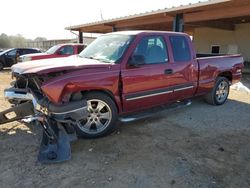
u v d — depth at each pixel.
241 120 5.70
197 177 3.37
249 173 3.50
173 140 4.53
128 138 4.56
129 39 4.91
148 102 5.12
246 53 18.56
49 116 3.93
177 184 3.21
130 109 4.91
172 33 5.53
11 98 4.59
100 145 4.26
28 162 3.65
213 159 3.87
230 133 4.92
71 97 4.10
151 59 5.07
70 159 3.75
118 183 3.21
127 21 16.48
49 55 12.38
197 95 6.32
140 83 4.83
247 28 18.30
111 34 5.50
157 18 14.91
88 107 4.30
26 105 4.32
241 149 4.23
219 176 3.41
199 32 21.86
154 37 5.15
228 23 18.58
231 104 7.12
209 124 5.39
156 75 5.07
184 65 5.62
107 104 4.48
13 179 3.25
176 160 3.80
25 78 4.41
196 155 3.98
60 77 3.97
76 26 20.52
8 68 18.14
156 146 4.26
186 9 11.66
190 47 5.84
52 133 3.86
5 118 4.46
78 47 13.18
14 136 4.49
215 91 6.73
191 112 6.23
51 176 3.33
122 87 4.60
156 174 3.42
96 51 5.20
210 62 6.35
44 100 3.99
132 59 4.71
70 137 4.08
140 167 3.59
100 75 4.30
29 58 11.91
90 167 3.56
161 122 5.45
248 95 8.42
